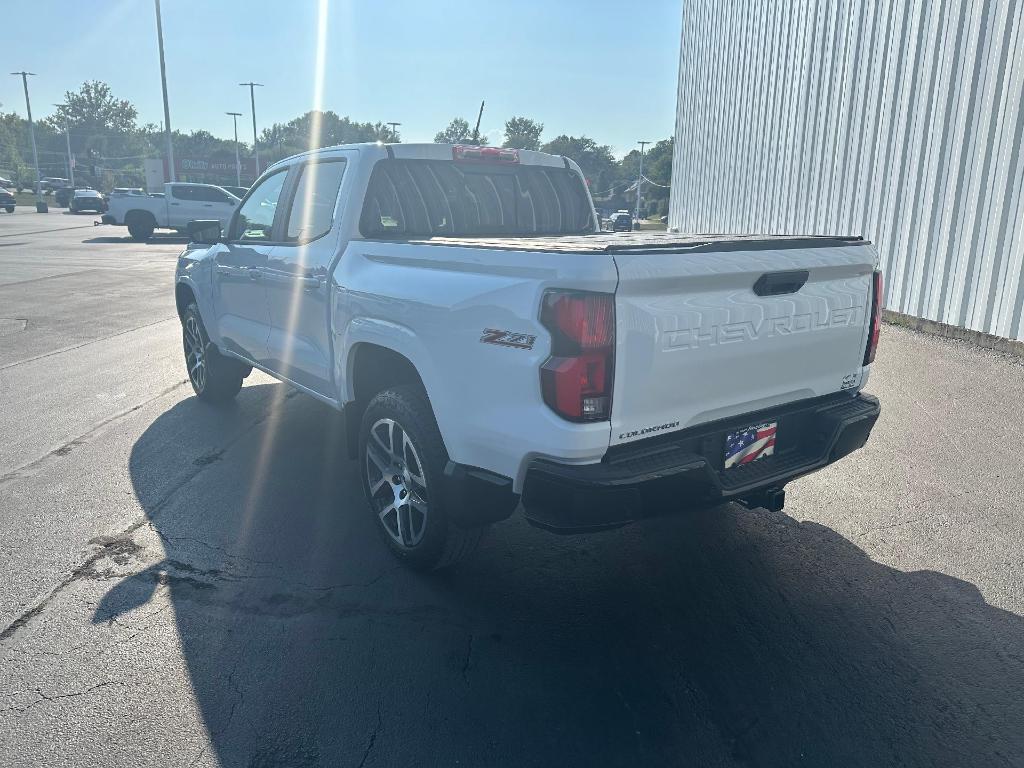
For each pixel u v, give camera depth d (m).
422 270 3.40
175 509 4.37
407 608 3.37
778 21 13.06
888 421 5.87
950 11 8.69
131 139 155.25
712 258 2.88
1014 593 3.48
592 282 2.60
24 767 2.41
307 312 4.43
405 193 4.43
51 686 2.80
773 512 4.34
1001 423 5.80
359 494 4.62
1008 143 7.87
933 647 3.08
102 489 4.64
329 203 4.42
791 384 3.35
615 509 2.72
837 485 4.72
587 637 3.16
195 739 2.55
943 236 8.95
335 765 2.45
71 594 3.44
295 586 3.54
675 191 20.42
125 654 3.00
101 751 2.49
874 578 3.62
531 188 5.12
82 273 16.03
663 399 2.86
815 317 3.35
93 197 46.56
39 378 7.36
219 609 3.33
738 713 2.69
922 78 9.23
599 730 2.61
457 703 2.74
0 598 3.40
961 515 4.28
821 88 11.65
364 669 2.93
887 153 10.00
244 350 5.55
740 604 3.41
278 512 4.35
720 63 16.11
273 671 2.91
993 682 2.86
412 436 3.43
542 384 2.72
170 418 6.09
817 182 11.86
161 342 9.06
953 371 7.31
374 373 4.00
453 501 3.22
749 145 14.52
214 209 27.30
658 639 3.14
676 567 3.75
